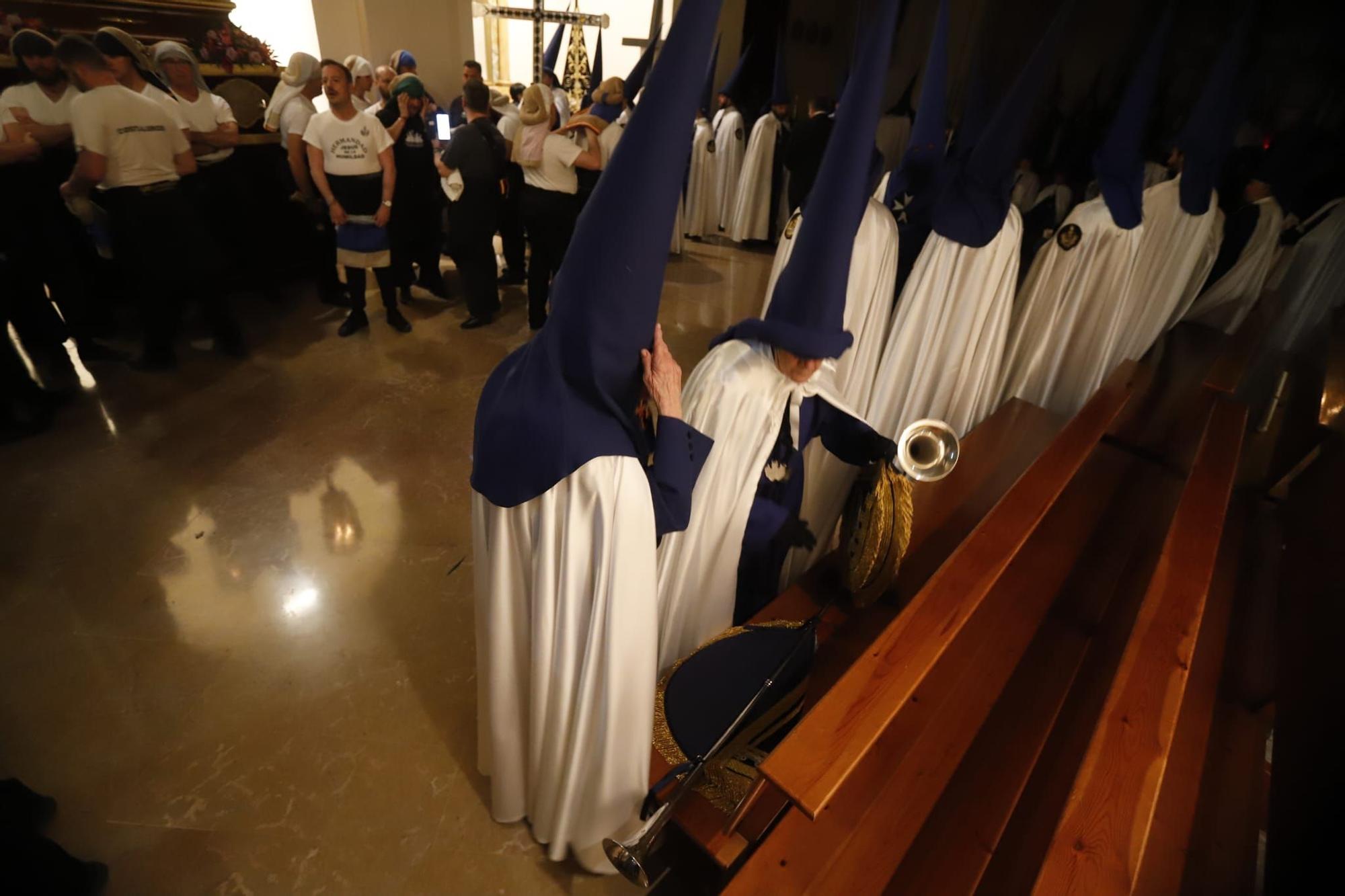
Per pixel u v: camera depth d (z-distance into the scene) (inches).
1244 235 158.9
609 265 44.4
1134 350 155.3
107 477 121.3
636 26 473.1
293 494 120.7
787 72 295.6
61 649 88.1
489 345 185.6
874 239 96.3
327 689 85.7
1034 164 206.4
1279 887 52.0
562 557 52.1
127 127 135.5
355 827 71.2
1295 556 90.7
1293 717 64.7
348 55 285.4
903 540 63.6
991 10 185.5
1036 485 76.2
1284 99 187.2
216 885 65.6
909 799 56.2
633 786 59.5
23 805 66.5
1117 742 47.3
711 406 65.7
